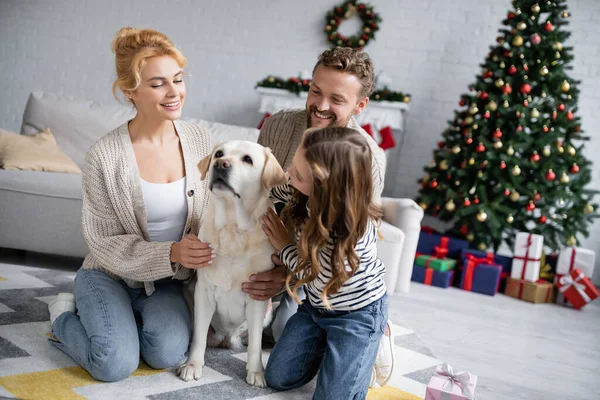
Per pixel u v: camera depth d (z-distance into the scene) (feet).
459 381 5.83
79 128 11.30
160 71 5.83
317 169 5.24
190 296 6.43
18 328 6.39
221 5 18.40
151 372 5.76
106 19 19.27
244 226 5.63
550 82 13.85
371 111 16.34
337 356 5.45
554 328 10.78
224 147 5.59
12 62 20.08
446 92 16.93
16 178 9.65
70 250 9.72
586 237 14.30
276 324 6.90
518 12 14.06
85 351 5.44
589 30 15.76
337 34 17.22
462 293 12.87
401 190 17.35
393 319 9.58
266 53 18.17
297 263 5.54
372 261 5.65
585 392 7.42
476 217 13.88
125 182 5.94
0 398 4.73
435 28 16.89
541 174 13.78
